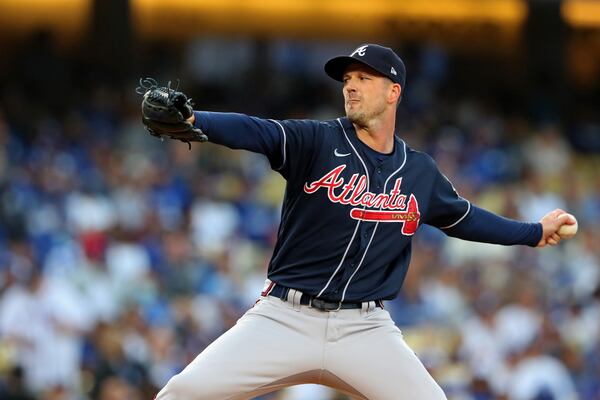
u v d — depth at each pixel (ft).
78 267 143.13
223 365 55.67
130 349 123.13
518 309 147.54
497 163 227.81
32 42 236.02
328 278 56.49
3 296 128.26
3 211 158.81
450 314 149.07
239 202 185.37
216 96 269.64
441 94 282.77
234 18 274.77
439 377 126.52
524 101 279.90
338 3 283.38
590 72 294.46
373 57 56.03
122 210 168.45
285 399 119.34
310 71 280.31
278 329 56.70
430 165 58.70
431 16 287.89
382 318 57.93
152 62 265.13
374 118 56.34
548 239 62.90
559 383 128.47
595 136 276.82
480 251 176.04
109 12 250.98
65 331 128.26
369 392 57.11
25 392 114.83
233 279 149.48
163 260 152.25
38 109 226.17
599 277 167.32
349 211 55.93
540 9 285.84
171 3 267.59
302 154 55.31
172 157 198.39
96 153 194.80
